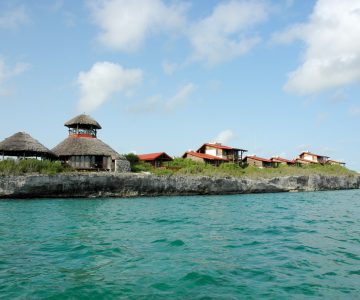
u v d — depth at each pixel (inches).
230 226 802.8
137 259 482.0
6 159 1811.0
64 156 2218.3
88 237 656.4
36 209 1191.6
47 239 634.8
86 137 2333.9
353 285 372.5
